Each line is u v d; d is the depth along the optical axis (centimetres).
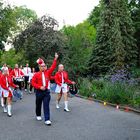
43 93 1230
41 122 1256
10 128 1146
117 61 3338
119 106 1705
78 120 1295
